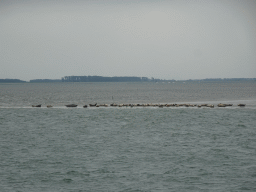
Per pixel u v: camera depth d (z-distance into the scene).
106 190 66.25
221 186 68.12
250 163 83.69
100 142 109.94
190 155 91.62
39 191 65.75
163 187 67.69
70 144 107.00
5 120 163.50
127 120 161.75
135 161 85.69
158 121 157.62
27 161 86.06
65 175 74.94
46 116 177.88
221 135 121.88
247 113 182.50
